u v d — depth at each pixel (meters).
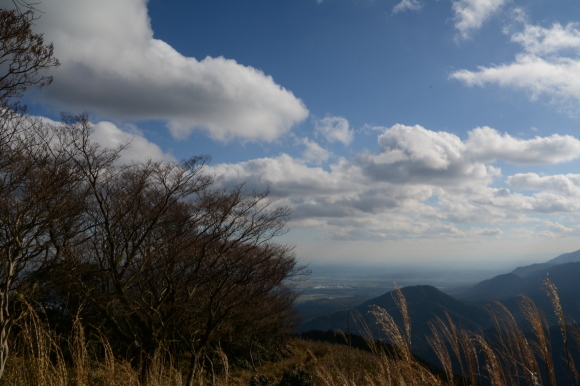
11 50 7.82
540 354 3.01
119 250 13.84
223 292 15.21
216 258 14.38
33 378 4.19
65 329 9.57
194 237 14.10
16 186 9.56
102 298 12.49
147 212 14.06
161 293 14.48
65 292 11.55
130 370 5.27
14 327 5.84
